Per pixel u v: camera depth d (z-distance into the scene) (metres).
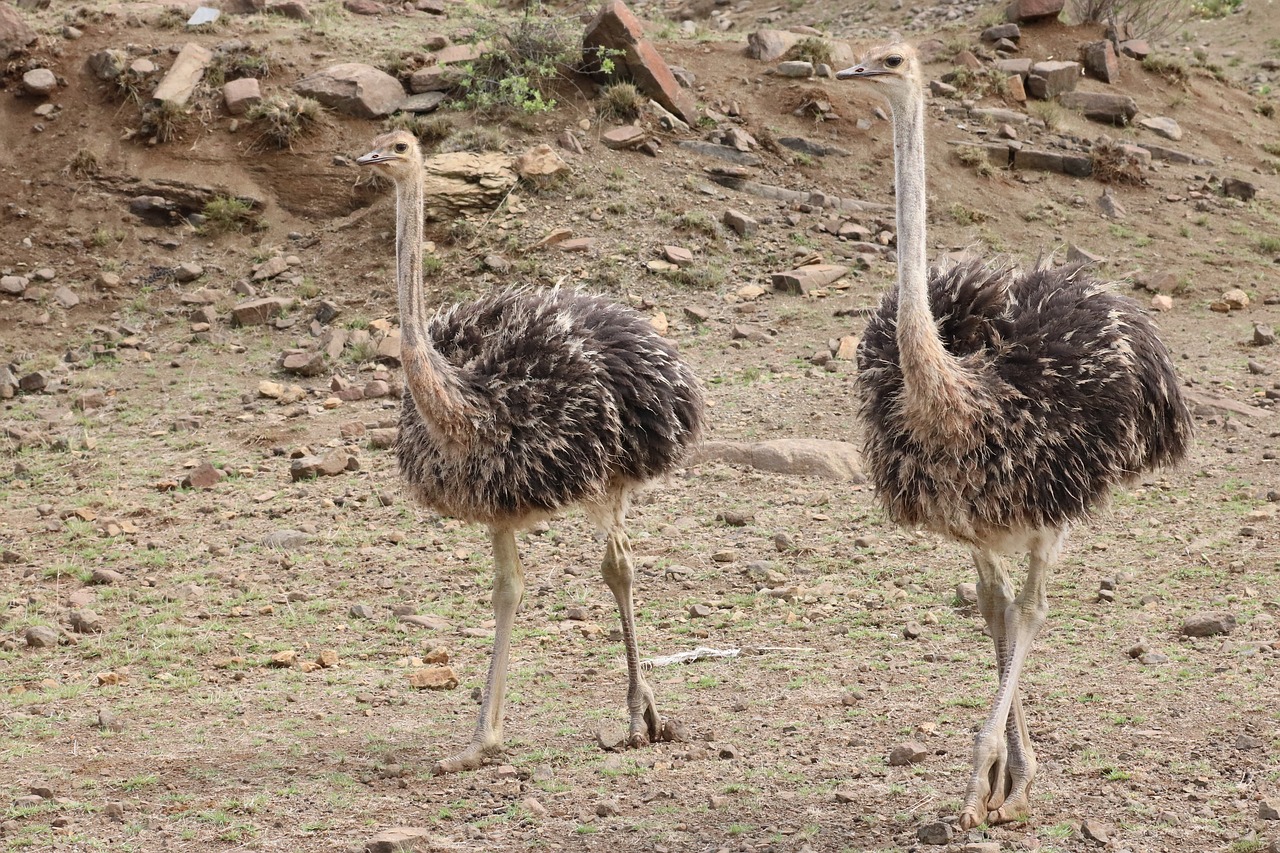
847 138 30.84
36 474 19.28
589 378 10.23
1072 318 8.83
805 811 8.76
